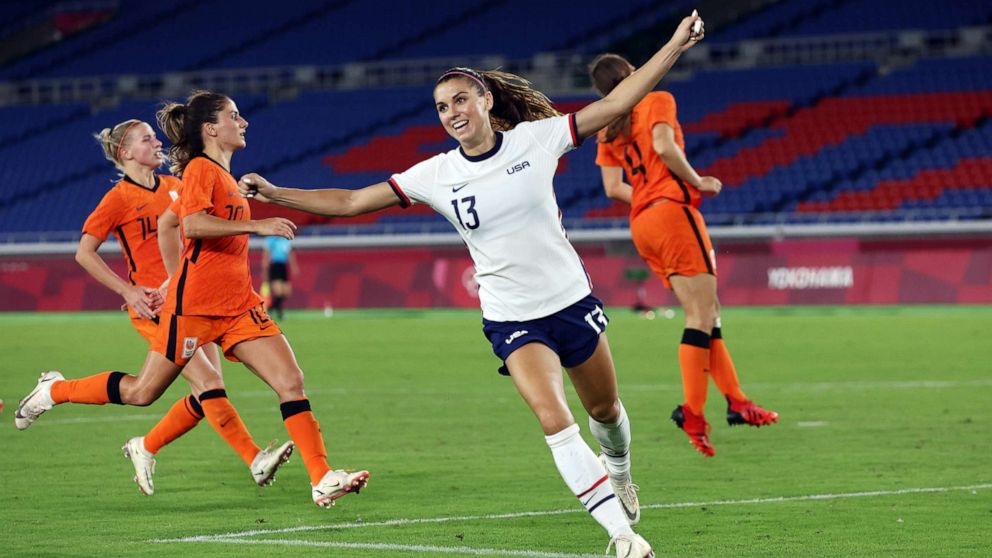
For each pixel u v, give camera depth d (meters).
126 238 15.59
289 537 12.04
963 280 55.06
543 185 11.12
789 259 57.06
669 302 57.59
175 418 14.34
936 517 12.75
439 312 58.34
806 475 15.45
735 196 68.62
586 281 11.50
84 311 63.44
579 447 10.55
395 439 19.09
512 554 11.16
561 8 87.00
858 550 11.27
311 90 87.81
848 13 80.25
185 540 11.93
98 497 14.40
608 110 11.15
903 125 71.25
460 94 10.95
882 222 63.88
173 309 13.58
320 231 69.44
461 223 11.27
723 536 11.95
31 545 11.75
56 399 14.39
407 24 89.62
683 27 11.15
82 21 100.19
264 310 13.85
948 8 78.75
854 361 31.39
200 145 13.76
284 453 13.72
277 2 95.12
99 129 86.06
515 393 25.69
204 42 92.62
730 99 76.25
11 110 89.81
